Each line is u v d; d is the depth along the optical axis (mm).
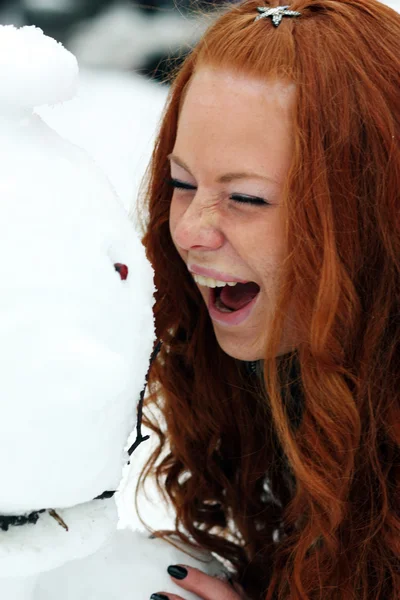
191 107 1227
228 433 1576
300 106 1167
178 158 1260
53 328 858
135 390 965
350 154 1215
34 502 877
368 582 1345
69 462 871
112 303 920
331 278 1209
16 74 883
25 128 937
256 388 1519
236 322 1345
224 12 1420
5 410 838
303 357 1280
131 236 1000
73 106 3635
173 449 1608
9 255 854
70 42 3924
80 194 932
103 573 1278
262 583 1491
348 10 1254
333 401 1277
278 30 1220
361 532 1332
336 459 1308
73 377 848
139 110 3643
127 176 2934
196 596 1326
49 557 923
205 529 1572
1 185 877
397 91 1231
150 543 1399
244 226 1227
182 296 1510
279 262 1236
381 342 1319
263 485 1581
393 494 1343
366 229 1260
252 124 1177
